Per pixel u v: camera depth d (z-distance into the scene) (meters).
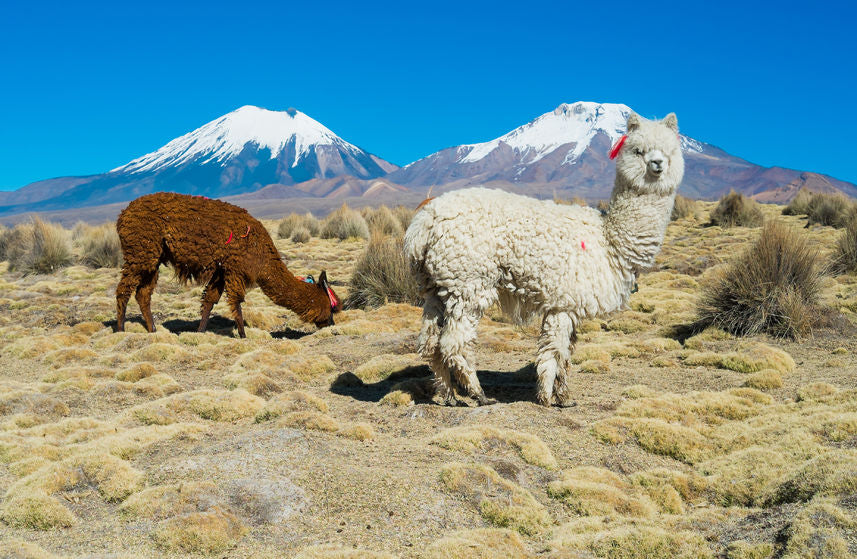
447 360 6.01
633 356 8.52
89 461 4.52
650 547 3.47
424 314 6.21
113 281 16.25
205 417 6.07
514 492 4.24
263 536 3.65
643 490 4.52
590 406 6.25
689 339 8.95
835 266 13.09
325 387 7.44
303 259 20.22
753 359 7.61
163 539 3.56
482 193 5.97
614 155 6.02
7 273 19.39
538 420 5.66
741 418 5.88
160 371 8.13
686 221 25.70
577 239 5.77
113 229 20.23
